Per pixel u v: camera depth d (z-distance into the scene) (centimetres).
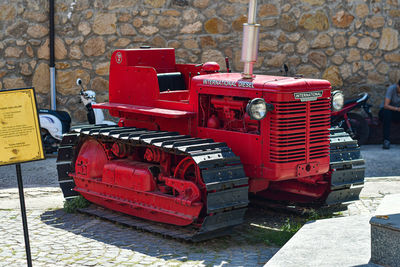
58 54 1153
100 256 568
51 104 1159
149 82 725
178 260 556
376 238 474
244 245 605
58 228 669
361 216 638
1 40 1139
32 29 1141
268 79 639
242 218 625
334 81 1209
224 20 1162
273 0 1168
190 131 690
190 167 655
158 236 637
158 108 717
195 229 634
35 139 472
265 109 595
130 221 686
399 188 841
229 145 648
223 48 1169
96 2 1142
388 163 1016
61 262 550
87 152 753
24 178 916
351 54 1210
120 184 692
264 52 1182
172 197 630
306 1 1177
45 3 1137
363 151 1126
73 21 1145
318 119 637
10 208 746
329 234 567
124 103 764
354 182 701
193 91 681
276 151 607
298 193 721
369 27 1210
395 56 1230
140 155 723
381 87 1233
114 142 724
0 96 457
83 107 1166
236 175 608
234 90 637
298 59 1189
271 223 689
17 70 1149
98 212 727
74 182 777
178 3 1152
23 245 603
